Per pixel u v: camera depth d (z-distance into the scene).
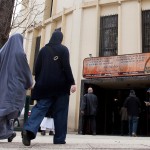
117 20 17.62
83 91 16.27
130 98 13.14
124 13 17.38
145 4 17.14
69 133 15.14
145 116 16.52
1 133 4.77
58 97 5.09
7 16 6.73
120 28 17.20
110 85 16.69
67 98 5.18
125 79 15.25
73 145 4.99
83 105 13.60
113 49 17.33
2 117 4.67
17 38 5.05
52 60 5.06
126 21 17.23
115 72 15.62
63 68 5.07
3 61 4.99
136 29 16.89
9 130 4.91
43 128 10.51
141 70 14.94
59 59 5.08
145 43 16.64
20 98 4.84
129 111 13.08
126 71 15.33
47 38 21.42
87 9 18.48
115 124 17.11
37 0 22.22
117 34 17.41
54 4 21.36
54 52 5.09
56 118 5.15
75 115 16.83
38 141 6.26
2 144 4.87
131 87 16.97
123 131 15.55
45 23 21.81
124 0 17.42
